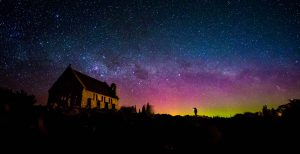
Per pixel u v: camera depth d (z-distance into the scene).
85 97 37.16
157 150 8.16
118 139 9.38
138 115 18.44
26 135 7.95
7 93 13.41
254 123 13.20
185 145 8.80
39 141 7.72
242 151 8.13
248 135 10.33
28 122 9.41
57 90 37.94
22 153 6.54
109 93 48.91
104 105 44.03
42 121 9.73
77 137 9.02
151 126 12.31
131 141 9.25
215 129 10.14
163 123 13.23
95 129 10.55
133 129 11.38
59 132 9.34
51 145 7.61
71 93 36.97
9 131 7.93
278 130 11.01
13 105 11.42
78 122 11.80
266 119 14.31
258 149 8.37
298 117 12.89
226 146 8.71
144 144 8.91
